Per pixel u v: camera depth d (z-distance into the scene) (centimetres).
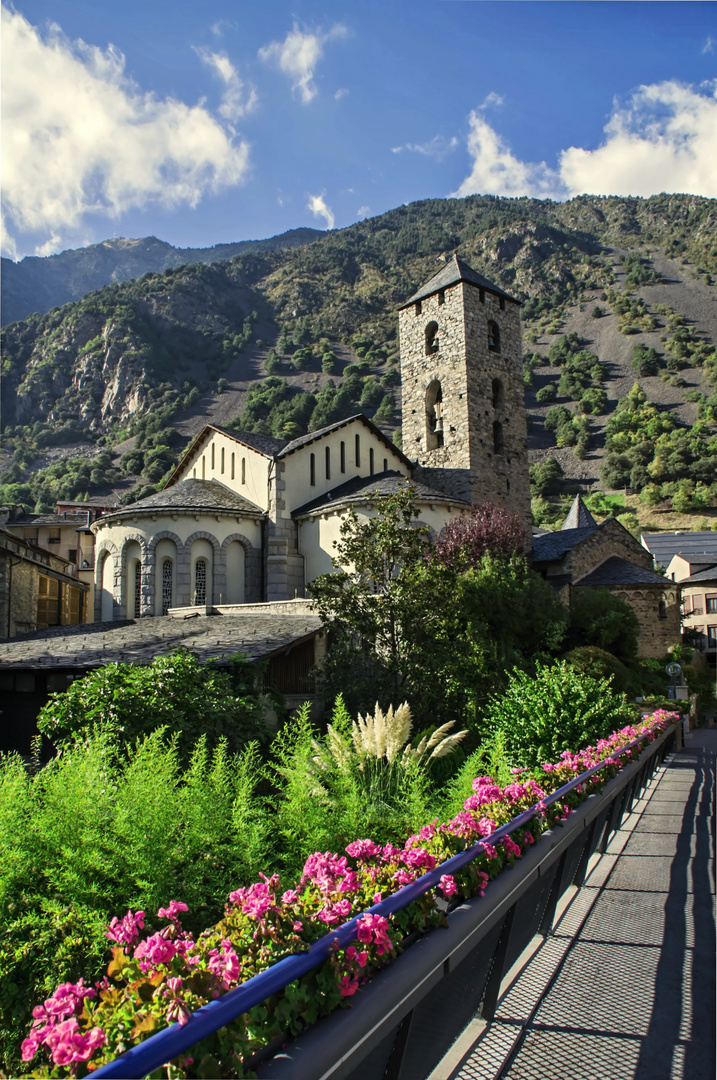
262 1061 299
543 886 645
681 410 19775
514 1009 549
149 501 3672
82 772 738
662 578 4234
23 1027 580
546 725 1438
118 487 16650
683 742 2784
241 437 4009
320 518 3500
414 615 2123
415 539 2278
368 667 2150
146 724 1352
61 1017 306
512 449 4328
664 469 15125
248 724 1544
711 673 5988
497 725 1562
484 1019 527
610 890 842
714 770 1936
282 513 3578
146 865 654
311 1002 324
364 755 1184
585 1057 478
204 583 3491
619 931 708
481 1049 491
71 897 628
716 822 1205
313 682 2348
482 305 4328
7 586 3534
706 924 720
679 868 926
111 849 660
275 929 357
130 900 645
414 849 484
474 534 3325
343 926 361
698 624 7444
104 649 2319
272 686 2131
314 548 3522
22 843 657
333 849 765
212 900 700
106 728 1314
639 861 966
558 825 684
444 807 880
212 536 3509
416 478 4291
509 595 2848
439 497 3459
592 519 5903
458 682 2006
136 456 17862
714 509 13538
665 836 1109
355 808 830
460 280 4219
